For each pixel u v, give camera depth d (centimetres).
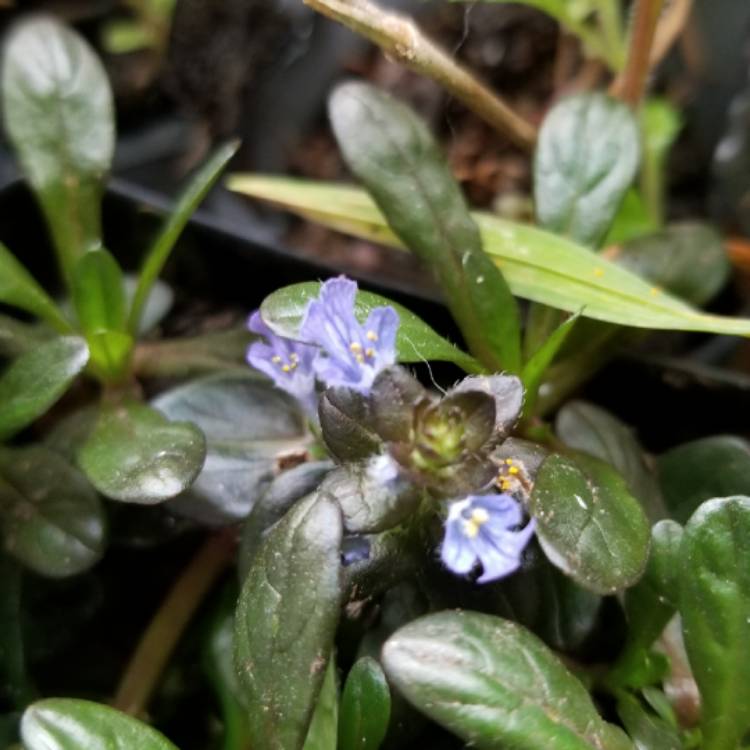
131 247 18
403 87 22
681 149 22
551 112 14
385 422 10
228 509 12
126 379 14
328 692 10
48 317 14
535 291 13
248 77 23
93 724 10
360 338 10
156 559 15
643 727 11
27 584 13
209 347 15
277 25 23
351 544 10
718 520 10
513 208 21
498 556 9
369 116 13
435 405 10
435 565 11
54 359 11
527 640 9
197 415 13
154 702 14
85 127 14
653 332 18
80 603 14
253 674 9
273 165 22
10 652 13
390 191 13
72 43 14
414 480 10
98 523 12
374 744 10
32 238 18
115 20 24
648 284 13
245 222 21
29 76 14
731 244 18
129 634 15
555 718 9
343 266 18
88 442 12
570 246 13
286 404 13
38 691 14
